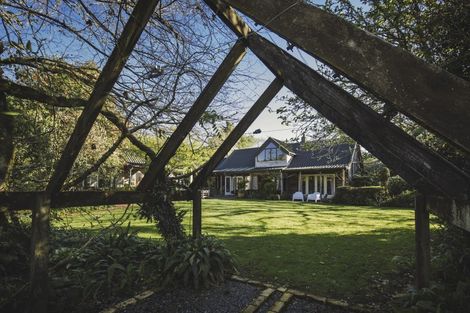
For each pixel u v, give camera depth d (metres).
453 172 1.89
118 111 3.34
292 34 1.25
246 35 2.29
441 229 4.44
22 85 2.94
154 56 2.64
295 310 3.12
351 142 6.66
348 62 1.12
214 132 3.52
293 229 8.16
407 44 3.38
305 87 2.05
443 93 0.96
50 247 3.85
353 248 5.82
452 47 2.91
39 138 3.55
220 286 3.66
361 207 15.70
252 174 28.50
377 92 1.06
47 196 2.62
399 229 8.15
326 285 3.80
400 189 17.28
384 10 3.17
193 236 4.36
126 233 4.37
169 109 2.96
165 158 3.52
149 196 3.89
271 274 4.21
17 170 3.36
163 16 2.67
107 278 3.42
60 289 3.04
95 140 4.28
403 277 4.07
